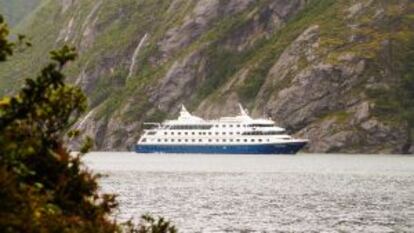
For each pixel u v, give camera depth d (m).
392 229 107.44
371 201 153.12
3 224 18.84
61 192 21.48
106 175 23.41
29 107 21.53
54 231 19.84
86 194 22.25
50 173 21.83
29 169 21.22
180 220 116.19
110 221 22.20
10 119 21.31
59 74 21.83
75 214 21.64
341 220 118.12
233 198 158.50
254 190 184.38
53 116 21.83
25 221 19.19
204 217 120.81
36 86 21.62
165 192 175.25
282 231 105.06
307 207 139.12
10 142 20.44
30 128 21.53
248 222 114.69
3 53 21.25
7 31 21.33
